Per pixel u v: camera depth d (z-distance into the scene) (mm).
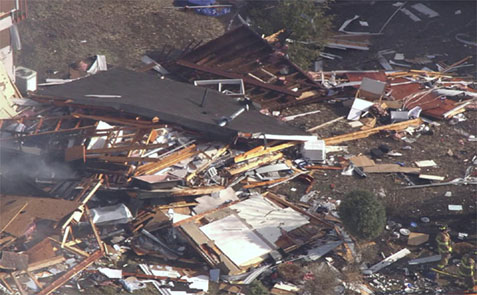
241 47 125188
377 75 122188
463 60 132125
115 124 92875
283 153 98625
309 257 79500
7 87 100750
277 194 90438
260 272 77250
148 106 93312
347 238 82625
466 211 89375
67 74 117688
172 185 83562
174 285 74625
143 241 80250
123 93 99188
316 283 75125
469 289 76062
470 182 94625
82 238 79000
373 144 103812
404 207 89688
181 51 129750
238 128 92000
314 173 95562
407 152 102188
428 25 146250
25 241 75938
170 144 90688
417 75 125125
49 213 76938
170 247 80125
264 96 112438
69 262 75125
